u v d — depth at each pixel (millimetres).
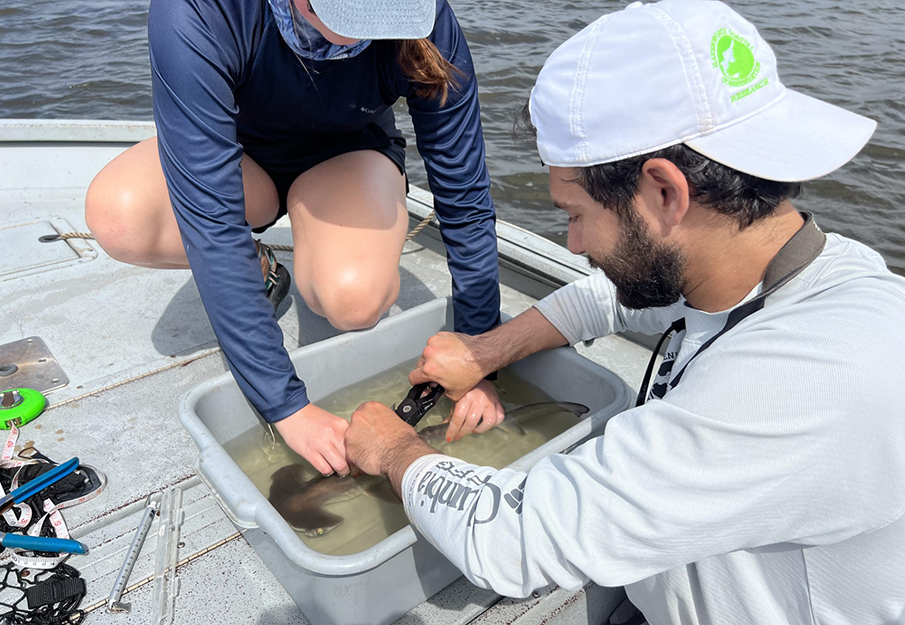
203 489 1703
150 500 1643
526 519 1050
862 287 957
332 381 1879
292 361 1763
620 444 1010
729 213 982
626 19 1006
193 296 2479
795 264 1000
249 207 1979
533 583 1063
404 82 1722
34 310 2338
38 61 7328
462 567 1122
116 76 7020
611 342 2346
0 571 1463
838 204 5152
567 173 1074
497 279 1883
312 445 1527
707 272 1057
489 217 1846
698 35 958
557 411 1808
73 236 2783
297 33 1560
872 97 6695
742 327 1009
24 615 1363
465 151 1754
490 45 7621
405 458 1302
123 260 1991
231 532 1584
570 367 1800
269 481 1654
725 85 954
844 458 879
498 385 1978
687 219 1003
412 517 1229
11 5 9094
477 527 1097
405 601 1370
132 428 1860
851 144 972
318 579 1229
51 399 1944
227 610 1399
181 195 1473
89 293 2455
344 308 1880
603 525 989
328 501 1570
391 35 1315
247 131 1953
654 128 965
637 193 1006
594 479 1011
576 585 1066
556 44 7691
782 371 905
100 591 1429
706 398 940
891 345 889
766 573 1046
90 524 1567
